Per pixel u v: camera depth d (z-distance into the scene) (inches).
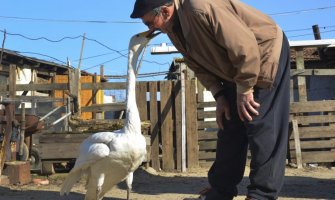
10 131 379.9
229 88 144.2
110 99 979.3
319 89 746.8
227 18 118.3
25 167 381.7
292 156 487.5
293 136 486.6
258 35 124.2
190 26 124.1
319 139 490.3
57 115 508.1
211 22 118.6
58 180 403.5
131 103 230.1
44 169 424.8
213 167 151.8
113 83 488.7
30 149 438.0
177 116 473.4
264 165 128.4
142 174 426.0
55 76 765.3
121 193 333.4
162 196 319.0
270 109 128.5
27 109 514.6
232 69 130.6
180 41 135.3
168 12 128.3
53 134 425.7
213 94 147.2
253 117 127.6
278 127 131.3
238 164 147.3
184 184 378.9
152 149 470.3
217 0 122.0
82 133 422.9
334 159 482.9
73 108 487.8
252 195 129.0
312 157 484.7
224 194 148.7
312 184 368.2
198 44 127.3
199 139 479.2
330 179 398.9
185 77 524.7
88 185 243.8
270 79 126.3
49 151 424.5
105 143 228.7
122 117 526.9
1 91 496.4
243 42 116.6
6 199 307.1
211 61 131.7
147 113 478.3
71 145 422.3
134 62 235.6
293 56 656.4
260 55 124.6
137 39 234.1
